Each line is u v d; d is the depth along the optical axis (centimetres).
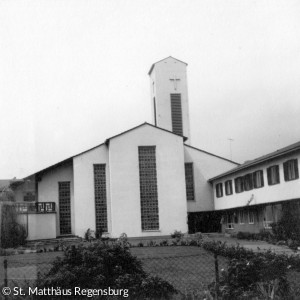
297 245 2377
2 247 3309
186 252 2395
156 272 1559
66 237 4269
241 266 952
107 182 4425
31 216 4050
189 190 4806
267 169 3356
